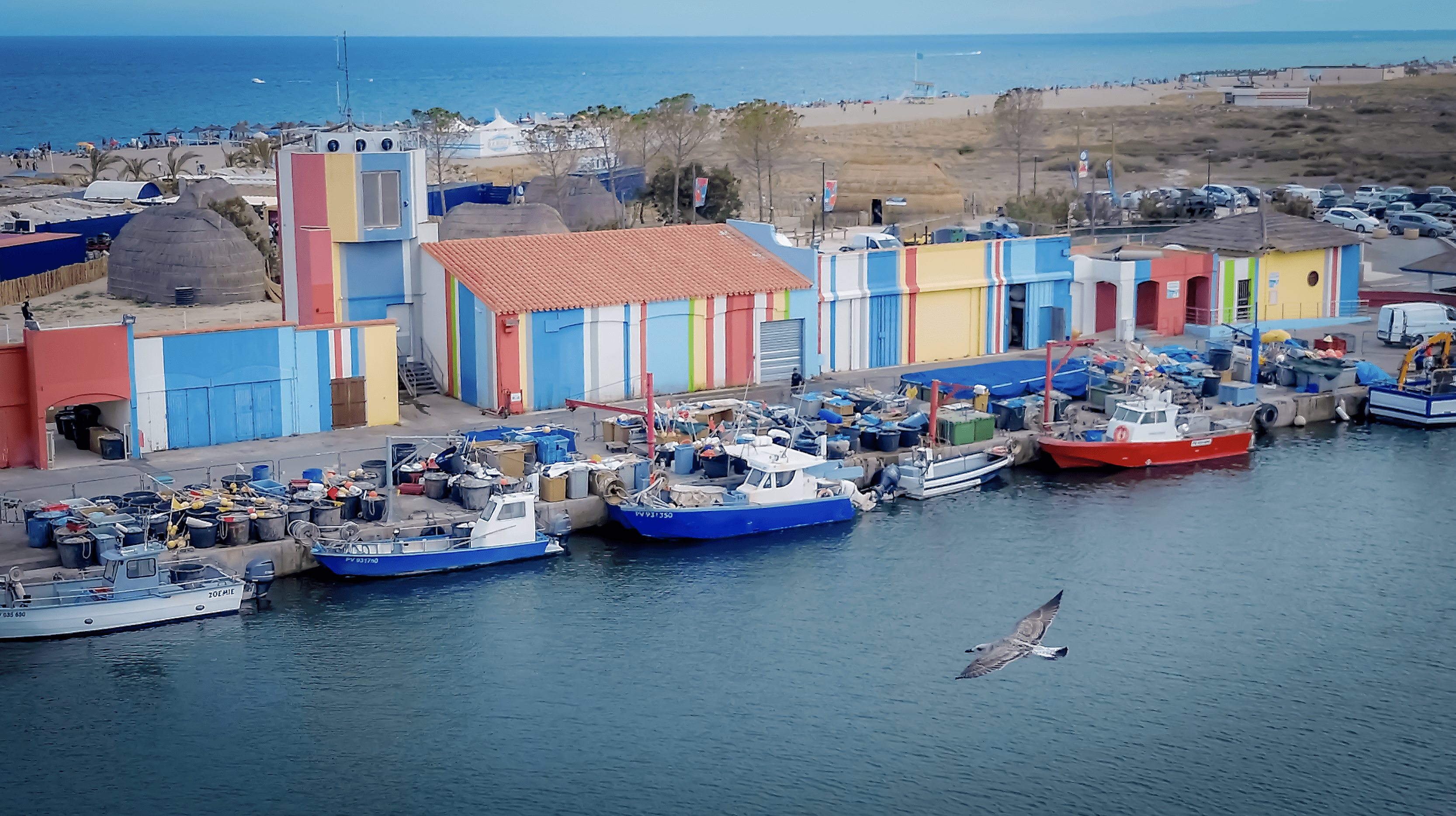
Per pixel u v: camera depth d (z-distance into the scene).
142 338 60.19
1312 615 51.16
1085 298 85.81
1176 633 49.69
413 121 185.75
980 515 60.41
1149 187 183.12
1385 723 44.09
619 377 71.25
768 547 56.59
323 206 69.44
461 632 48.47
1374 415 75.88
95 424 61.84
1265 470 67.12
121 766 40.28
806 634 49.16
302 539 51.88
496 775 40.56
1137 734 43.41
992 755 42.16
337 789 39.62
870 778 40.88
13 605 46.16
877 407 68.12
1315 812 39.59
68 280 102.00
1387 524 59.88
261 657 46.31
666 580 53.16
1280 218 94.88
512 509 53.62
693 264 75.19
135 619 47.53
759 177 150.25
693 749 42.06
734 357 74.44
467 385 70.12
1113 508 61.44
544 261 72.38
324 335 64.19
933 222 134.88
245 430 63.16
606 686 45.38
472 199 132.75
